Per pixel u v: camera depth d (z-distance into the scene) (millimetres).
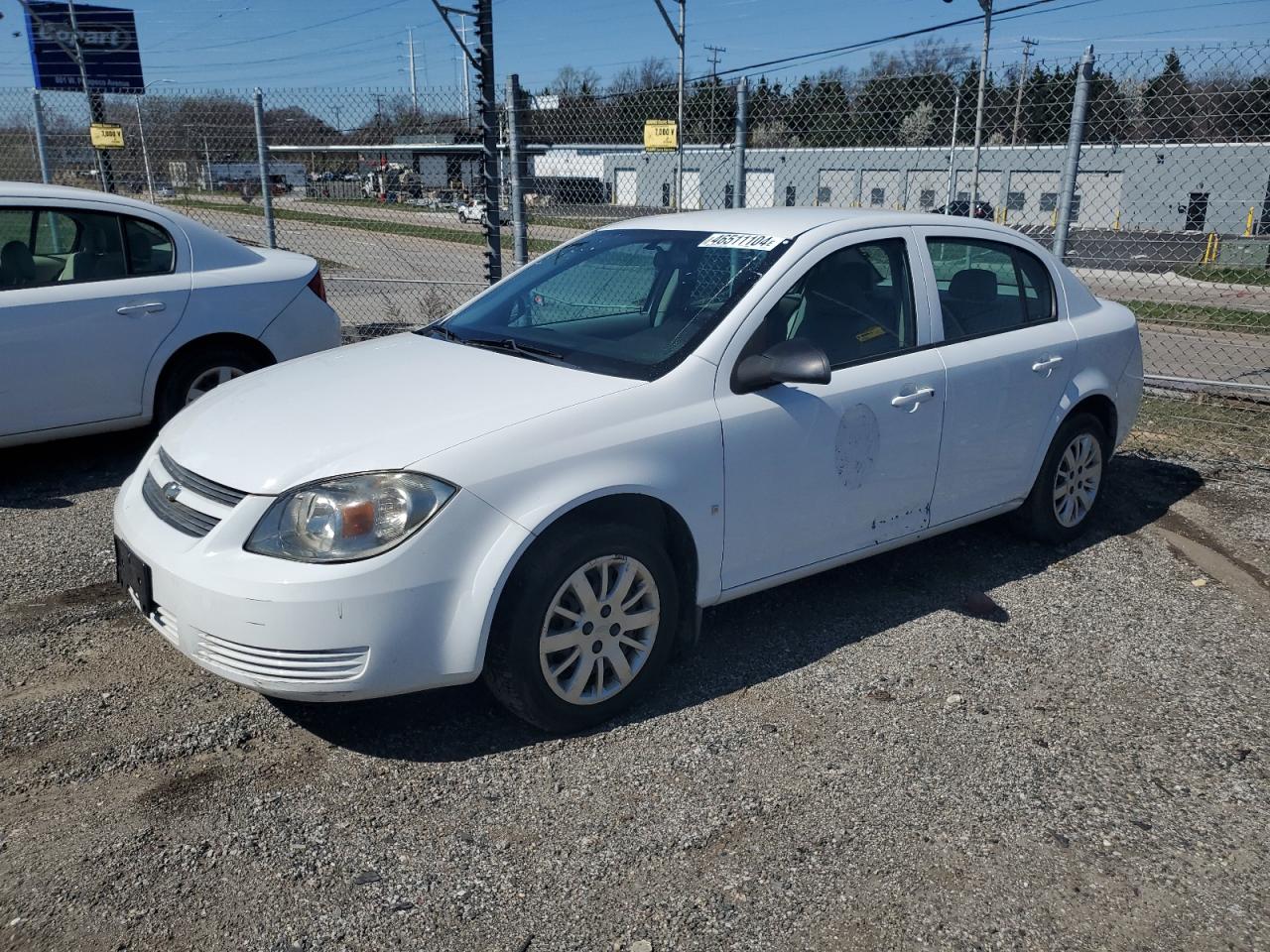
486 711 3377
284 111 11805
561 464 3059
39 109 12422
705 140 13930
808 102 10133
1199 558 4875
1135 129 8305
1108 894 2559
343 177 13062
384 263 15422
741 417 3438
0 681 3492
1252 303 12781
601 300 4000
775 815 2844
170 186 14141
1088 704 3494
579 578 3104
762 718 3354
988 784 3010
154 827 2752
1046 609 4266
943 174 16297
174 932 2381
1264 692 3604
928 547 4949
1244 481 6066
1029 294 4664
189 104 12820
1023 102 10602
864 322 3906
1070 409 4668
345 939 2371
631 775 3020
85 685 3480
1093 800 2949
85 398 5543
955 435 4145
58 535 4883
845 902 2510
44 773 2982
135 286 5684
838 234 3920
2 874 2555
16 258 5387
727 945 2367
